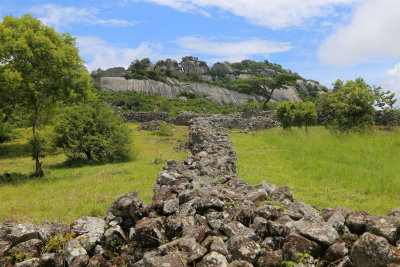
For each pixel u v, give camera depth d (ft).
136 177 33.24
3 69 38.60
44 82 41.93
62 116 50.96
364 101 54.34
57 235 14.01
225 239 12.08
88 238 13.14
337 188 26.55
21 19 42.16
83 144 48.52
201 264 10.41
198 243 11.60
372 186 25.57
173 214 14.57
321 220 12.98
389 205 22.09
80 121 49.96
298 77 169.07
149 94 270.05
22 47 37.76
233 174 29.58
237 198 16.17
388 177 27.91
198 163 28.35
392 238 10.66
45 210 23.12
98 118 51.01
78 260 11.90
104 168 42.01
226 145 40.57
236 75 405.80
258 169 34.27
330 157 38.06
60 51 41.01
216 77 372.58
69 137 48.55
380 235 10.91
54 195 27.58
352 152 39.40
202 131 50.60
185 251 11.30
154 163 43.16
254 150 48.44
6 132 71.92
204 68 394.93
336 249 10.53
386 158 35.37
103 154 51.19
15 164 50.55
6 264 12.96
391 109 75.66
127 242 13.50
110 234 13.42
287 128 73.77
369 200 23.31
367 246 9.87
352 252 10.35
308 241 10.87
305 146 45.44
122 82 278.87
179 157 48.73
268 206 13.35
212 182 21.40
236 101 295.07
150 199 24.79
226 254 10.81
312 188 26.61
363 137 48.39
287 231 11.80
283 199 16.30
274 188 18.47
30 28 41.47
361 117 54.95
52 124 59.47
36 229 14.12
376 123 76.79
